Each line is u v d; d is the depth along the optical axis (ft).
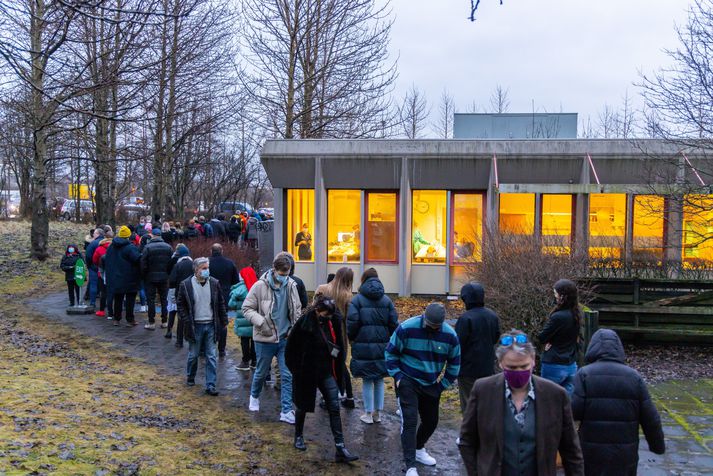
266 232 67.41
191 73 60.44
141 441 20.35
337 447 20.33
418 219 52.75
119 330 38.34
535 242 34.81
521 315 30.89
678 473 19.77
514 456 11.51
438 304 19.38
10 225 89.15
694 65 38.88
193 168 97.76
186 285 26.96
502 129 61.82
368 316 23.48
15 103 48.73
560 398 11.73
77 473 16.97
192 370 27.86
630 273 35.76
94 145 67.62
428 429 20.16
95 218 102.58
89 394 24.88
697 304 34.65
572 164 48.83
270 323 23.98
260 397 26.76
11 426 19.69
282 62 67.05
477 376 20.79
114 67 36.70
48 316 41.52
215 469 18.95
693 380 29.91
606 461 13.96
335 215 53.67
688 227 44.52
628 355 34.09
